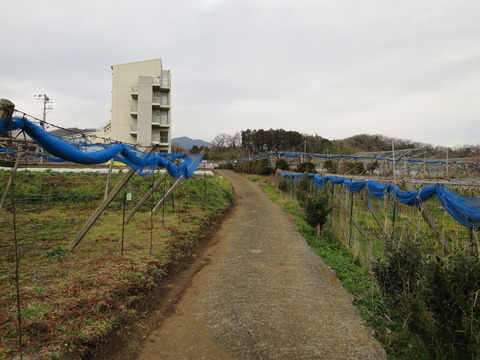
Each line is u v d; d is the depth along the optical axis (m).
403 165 25.20
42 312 3.91
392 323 4.28
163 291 5.40
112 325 3.89
